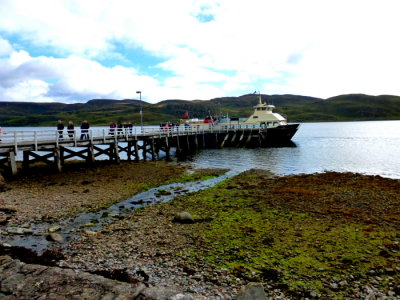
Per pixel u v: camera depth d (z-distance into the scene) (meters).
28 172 25.36
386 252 10.39
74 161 32.34
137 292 6.96
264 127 60.47
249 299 6.92
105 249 10.88
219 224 13.74
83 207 16.88
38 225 13.77
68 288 7.12
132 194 20.62
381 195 18.70
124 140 34.56
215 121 69.94
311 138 80.06
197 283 8.44
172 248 10.98
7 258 8.74
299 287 8.28
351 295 7.91
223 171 30.89
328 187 21.50
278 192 20.19
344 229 12.79
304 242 11.44
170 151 57.22
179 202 18.20
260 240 11.70
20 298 6.68
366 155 43.72
